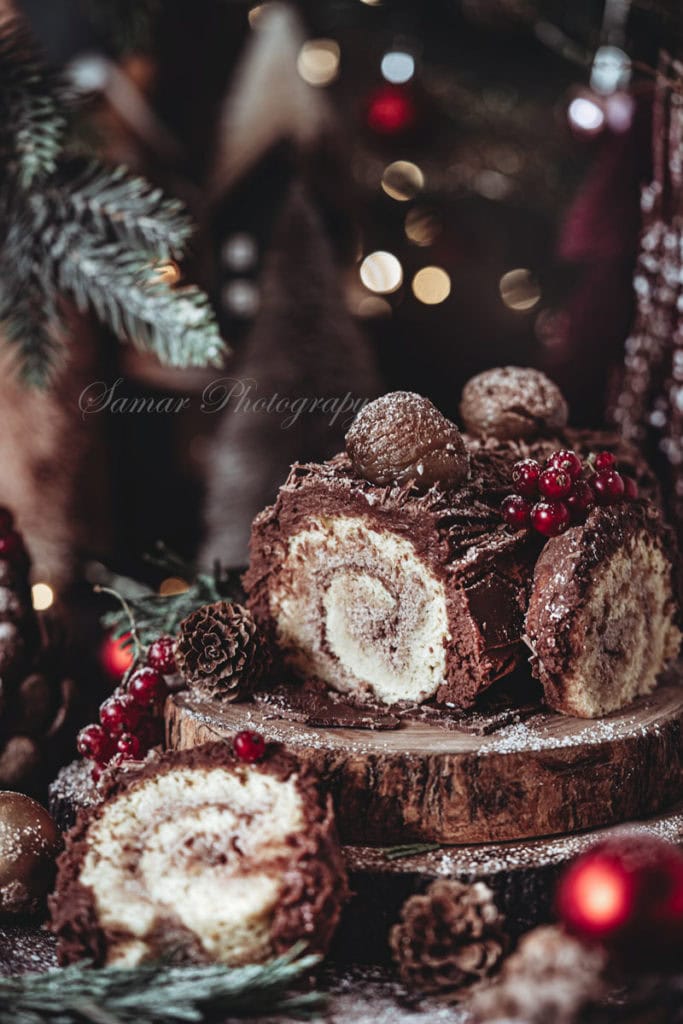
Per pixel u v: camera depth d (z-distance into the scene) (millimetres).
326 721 670
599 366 885
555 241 1057
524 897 630
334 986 622
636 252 856
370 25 1034
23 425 910
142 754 697
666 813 677
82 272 776
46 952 652
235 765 634
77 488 933
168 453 1092
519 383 756
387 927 632
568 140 1018
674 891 570
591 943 570
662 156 807
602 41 856
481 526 684
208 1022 594
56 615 766
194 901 614
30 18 1028
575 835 655
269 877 613
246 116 1011
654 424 818
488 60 1038
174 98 1041
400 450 678
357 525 686
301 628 705
